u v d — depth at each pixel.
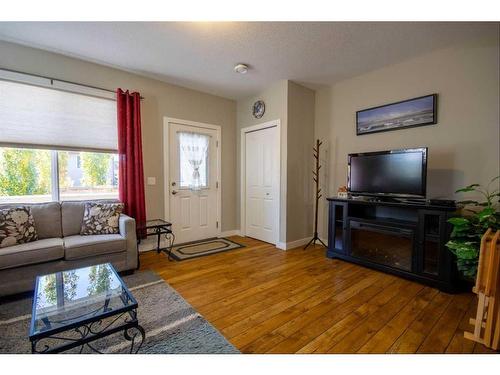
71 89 2.77
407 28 2.20
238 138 4.40
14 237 2.17
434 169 2.68
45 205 2.54
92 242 2.34
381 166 2.78
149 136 3.42
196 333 1.61
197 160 3.93
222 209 4.28
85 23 2.17
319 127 3.83
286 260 3.04
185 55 2.75
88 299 1.47
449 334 1.60
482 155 2.38
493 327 1.46
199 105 3.91
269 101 3.76
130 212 3.14
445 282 2.19
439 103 2.63
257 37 2.39
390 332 1.62
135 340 1.54
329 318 1.79
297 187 3.65
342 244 3.03
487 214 1.86
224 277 2.52
